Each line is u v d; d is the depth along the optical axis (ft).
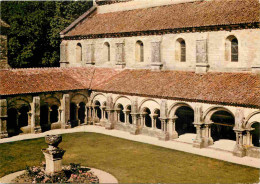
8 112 176.86
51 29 260.62
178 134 167.73
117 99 176.65
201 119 142.10
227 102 132.36
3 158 129.49
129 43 193.57
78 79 194.59
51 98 177.68
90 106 192.24
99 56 210.59
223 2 167.32
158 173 112.68
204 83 150.61
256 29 143.43
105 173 112.68
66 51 227.81
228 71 153.58
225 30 152.56
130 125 172.24
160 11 191.52
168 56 175.63
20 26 249.14
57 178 101.24
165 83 162.71
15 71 179.63
